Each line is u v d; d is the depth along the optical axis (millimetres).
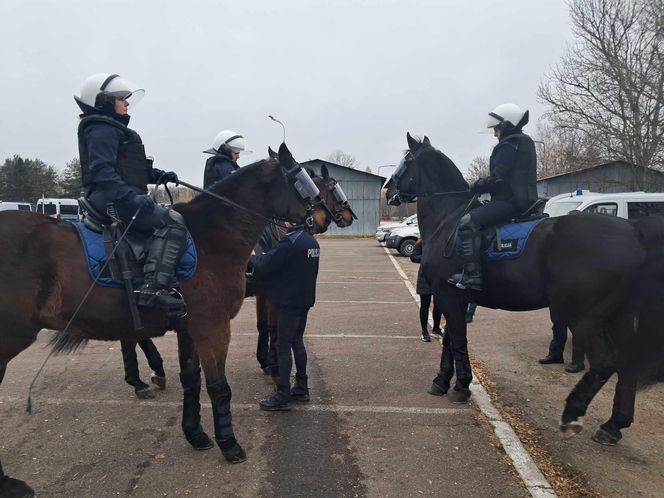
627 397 3992
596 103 23516
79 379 5531
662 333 3664
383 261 19688
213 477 3520
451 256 4699
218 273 3682
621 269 3725
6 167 58188
